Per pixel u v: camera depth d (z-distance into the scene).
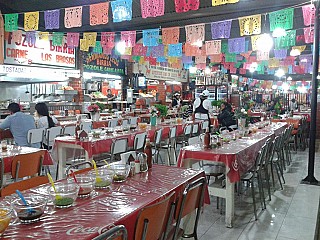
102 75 11.26
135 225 1.65
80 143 4.23
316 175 5.46
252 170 3.91
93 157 4.45
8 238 1.42
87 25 8.84
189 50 7.68
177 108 11.10
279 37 6.96
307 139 9.61
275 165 4.93
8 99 8.98
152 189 2.17
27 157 3.09
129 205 1.85
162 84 14.14
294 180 5.14
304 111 12.48
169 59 9.68
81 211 1.75
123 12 4.32
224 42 8.80
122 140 4.55
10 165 3.14
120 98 11.84
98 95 10.35
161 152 7.18
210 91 14.34
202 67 10.09
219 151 3.56
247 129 5.56
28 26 5.10
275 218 3.54
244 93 16.27
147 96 12.30
